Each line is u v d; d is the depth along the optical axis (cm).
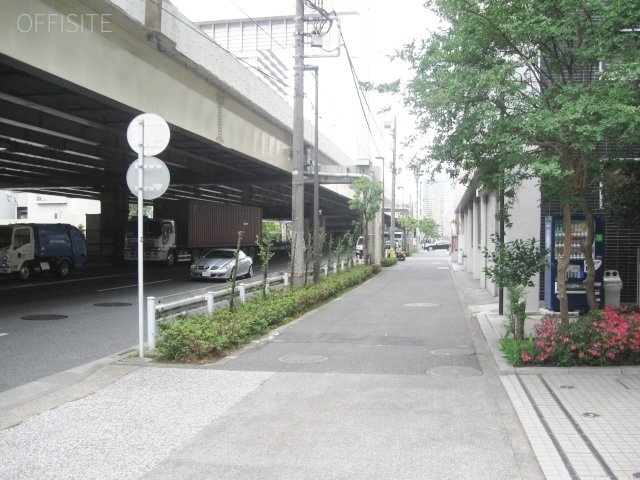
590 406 611
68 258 2528
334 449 493
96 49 1273
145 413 595
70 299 1683
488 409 604
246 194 4356
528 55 806
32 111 1702
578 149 764
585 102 678
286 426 553
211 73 1728
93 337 1079
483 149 799
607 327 770
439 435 526
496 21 790
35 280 2339
